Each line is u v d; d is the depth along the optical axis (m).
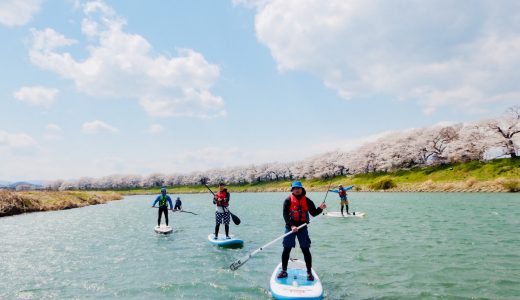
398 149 91.88
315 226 18.58
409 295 7.13
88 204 49.19
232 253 11.87
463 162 72.38
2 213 30.53
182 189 165.75
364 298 6.99
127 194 162.00
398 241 13.46
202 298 7.17
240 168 167.25
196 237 15.73
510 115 67.00
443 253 11.16
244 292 7.50
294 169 143.12
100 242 15.02
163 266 10.20
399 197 44.41
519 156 64.06
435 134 85.12
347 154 117.88
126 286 8.20
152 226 21.09
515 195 40.09
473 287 7.61
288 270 8.29
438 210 25.50
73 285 8.38
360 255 11.13
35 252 12.87
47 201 39.47
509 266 9.41
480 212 23.27
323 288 7.68
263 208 35.53
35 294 7.73
